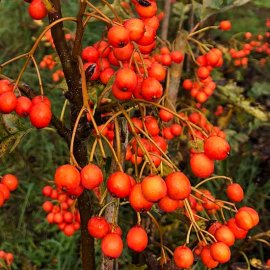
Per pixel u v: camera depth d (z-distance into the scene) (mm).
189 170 370
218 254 171
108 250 164
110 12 265
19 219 427
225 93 371
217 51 265
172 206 163
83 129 184
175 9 337
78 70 179
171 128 247
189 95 337
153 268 252
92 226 166
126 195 156
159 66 182
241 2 304
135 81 163
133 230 168
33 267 392
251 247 359
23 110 162
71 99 182
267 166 433
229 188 187
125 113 168
